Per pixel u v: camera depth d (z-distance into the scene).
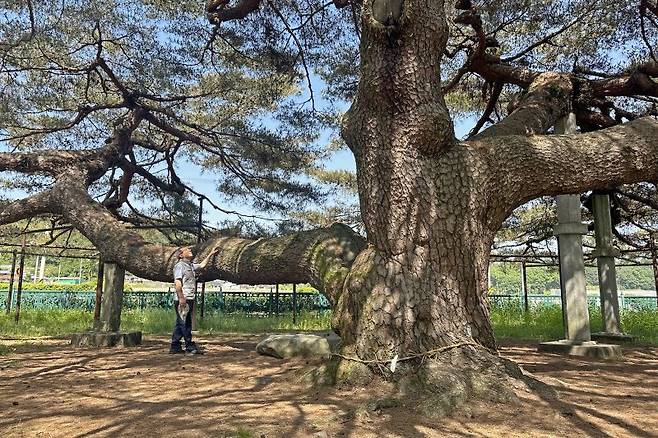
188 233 15.83
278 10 10.42
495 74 9.31
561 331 11.38
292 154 12.63
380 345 4.55
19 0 9.16
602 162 5.34
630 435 3.27
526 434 3.26
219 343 9.14
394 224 4.88
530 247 15.65
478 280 4.98
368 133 5.12
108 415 3.80
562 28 9.36
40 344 8.78
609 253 10.37
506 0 8.72
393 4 4.91
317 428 3.34
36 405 4.16
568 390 4.57
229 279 7.89
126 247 8.77
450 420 3.55
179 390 4.72
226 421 3.54
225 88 12.05
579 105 9.02
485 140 5.35
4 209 10.25
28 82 10.69
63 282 36.44
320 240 6.62
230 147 13.02
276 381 4.97
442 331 4.57
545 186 5.39
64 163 10.79
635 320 13.18
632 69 9.09
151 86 11.31
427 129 4.90
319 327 13.02
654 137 5.44
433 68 5.04
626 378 5.47
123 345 8.56
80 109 11.56
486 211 5.17
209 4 9.18
